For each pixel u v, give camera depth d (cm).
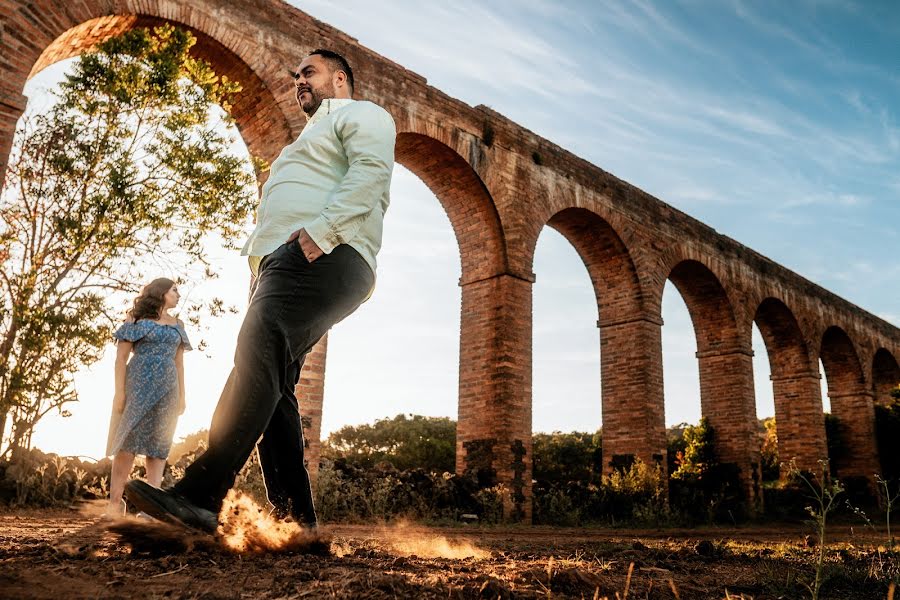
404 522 946
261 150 974
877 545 572
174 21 853
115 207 755
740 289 1822
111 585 154
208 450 222
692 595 222
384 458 3344
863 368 2383
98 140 768
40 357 718
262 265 244
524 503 1157
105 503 662
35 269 727
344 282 235
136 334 414
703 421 1769
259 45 934
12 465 689
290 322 229
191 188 807
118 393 409
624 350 1496
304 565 198
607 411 1495
